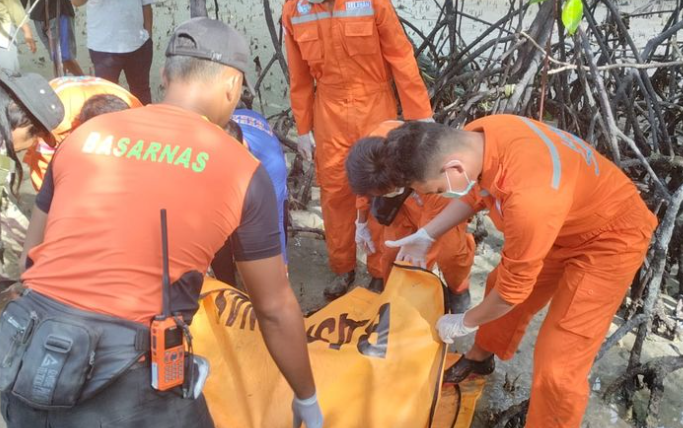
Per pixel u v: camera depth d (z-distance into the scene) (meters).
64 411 1.58
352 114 3.41
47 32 4.66
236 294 2.78
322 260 4.20
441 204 2.96
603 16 8.62
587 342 2.36
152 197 1.58
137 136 1.65
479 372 3.00
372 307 2.84
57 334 1.51
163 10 9.30
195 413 1.73
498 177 2.08
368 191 2.47
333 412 2.48
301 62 3.50
